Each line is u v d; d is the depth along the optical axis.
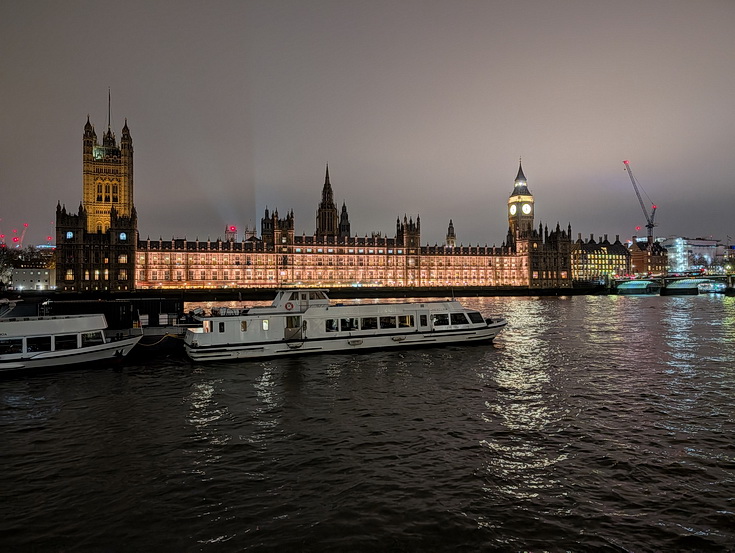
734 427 27.67
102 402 32.91
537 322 89.62
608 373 42.09
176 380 38.94
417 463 22.67
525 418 29.34
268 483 20.69
